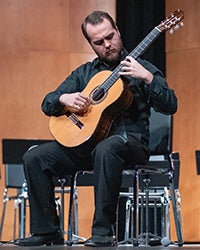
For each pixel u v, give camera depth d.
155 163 6.11
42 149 4.88
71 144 4.80
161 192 8.30
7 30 9.70
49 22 9.78
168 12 9.65
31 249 3.83
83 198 9.68
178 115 9.66
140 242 7.32
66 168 4.93
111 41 4.82
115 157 4.54
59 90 5.09
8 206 9.55
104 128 4.81
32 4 9.75
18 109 9.66
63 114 4.98
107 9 9.80
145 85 4.85
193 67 9.56
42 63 9.74
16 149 7.03
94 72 5.09
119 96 4.75
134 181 4.79
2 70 9.66
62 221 6.57
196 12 9.57
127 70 4.62
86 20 4.89
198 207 9.46
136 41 9.54
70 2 9.83
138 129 4.85
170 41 9.73
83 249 3.78
